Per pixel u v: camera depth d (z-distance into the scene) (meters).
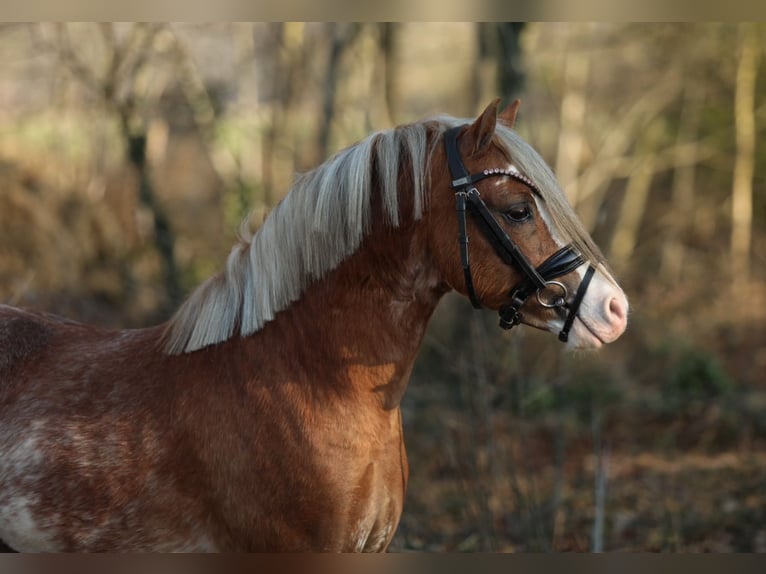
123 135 12.86
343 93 15.21
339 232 4.59
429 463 10.05
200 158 18.19
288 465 4.50
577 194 18.56
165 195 16.64
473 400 8.37
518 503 7.35
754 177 21.64
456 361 9.04
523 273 4.47
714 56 20.09
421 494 9.25
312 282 4.66
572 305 4.47
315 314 4.64
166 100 14.92
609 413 12.62
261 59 16.56
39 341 5.11
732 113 21.11
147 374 4.79
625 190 22.05
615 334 4.48
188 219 16.77
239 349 4.69
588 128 21.00
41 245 13.78
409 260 4.62
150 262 14.34
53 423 4.69
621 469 10.50
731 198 21.92
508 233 4.47
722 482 9.98
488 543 7.05
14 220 13.91
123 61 12.68
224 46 16.17
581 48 17.58
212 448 4.56
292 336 4.65
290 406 4.54
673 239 21.06
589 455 11.02
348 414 4.57
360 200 4.55
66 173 14.68
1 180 14.09
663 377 14.37
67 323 5.46
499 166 4.50
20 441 4.69
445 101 20.41
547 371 12.52
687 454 11.20
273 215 4.73
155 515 4.58
